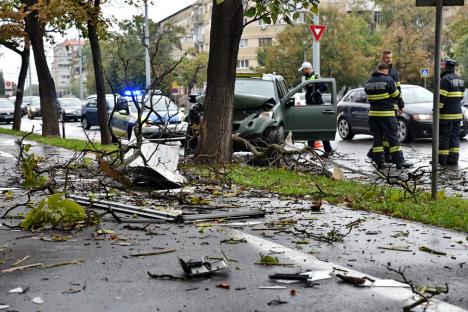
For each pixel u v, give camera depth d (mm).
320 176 11328
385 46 63812
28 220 6637
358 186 9945
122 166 9141
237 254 5562
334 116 15203
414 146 18562
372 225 6812
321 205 8109
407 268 5090
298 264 5215
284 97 15062
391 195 8422
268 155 12609
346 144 20203
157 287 4605
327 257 5438
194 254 5555
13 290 4551
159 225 6836
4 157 15164
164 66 38531
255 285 4637
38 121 45125
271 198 8750
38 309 4156
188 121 15219
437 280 4750
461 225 6637
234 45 13039
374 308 4133
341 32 62031
